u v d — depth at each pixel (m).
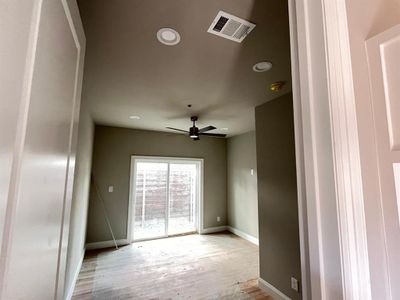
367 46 0.65
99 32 1.55
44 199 0.60
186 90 2.62
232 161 5.73
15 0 0.41
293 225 2.51
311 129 0.58
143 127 4.77
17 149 0.43
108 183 4.60
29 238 0.51
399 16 0.71
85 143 3.22
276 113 2.85
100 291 2.77
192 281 3.04
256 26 1.49
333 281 0.50
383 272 0.55
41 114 0.54
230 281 3.05
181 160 5.43
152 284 2.96
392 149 0.58
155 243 4.68
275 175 2.80
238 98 2.87
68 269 2.38
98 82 2.41
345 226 0.51
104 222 4.48
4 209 0.39
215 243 4.70
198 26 1.49
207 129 3.51
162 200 5.21
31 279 0.53
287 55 1.85
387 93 0.60
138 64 2.02
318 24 0.59
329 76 0.56
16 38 0.41
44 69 0.54
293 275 2.46
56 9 0.62
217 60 1.94
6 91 0.38
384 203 0.58
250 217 4.96
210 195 5.70
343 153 0.54
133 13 1.36
